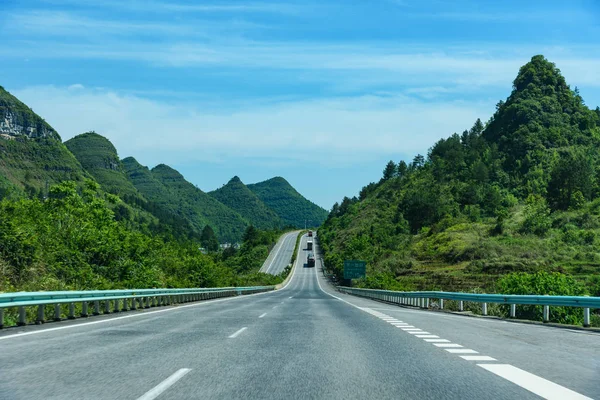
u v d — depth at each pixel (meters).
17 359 9.22
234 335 13.27
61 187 47.50
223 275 75.06
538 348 11.24
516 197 165.00
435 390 6.93
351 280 104.81
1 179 196.50
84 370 8.20
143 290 24.64
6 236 26.42
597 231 110.75
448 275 89.44
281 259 170.75
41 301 15.44
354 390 6.90
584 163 146.12
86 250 36.69
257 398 6.39
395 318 20.25
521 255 96.94
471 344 11.90
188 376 7.76
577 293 37.56
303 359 9.48
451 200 169.50
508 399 6.43
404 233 158.88
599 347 11.45
